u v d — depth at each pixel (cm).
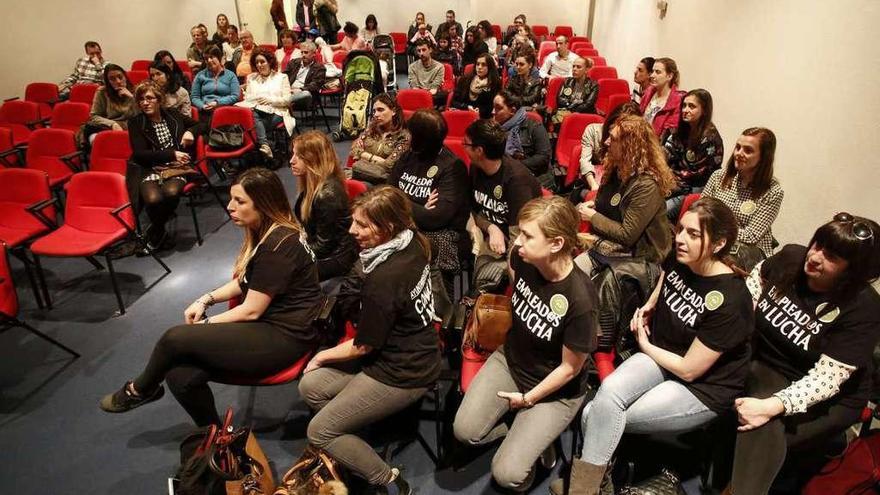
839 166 251
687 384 178
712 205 161
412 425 232
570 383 182
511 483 174
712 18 417
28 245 323
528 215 161
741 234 255
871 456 163
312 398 195
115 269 364
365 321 174
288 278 195
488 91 502
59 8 606
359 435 227
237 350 192
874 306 158
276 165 540
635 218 219
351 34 809
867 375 168
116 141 409
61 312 317
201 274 359
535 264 168
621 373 180
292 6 1105
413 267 179
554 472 210
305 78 639
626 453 213
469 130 239
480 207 264
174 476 192
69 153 427
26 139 494
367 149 375
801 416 170
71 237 309
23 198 324
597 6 923
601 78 642
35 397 251
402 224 180
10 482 207
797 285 175
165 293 337
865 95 234
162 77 494
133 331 300
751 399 165
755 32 344
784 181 303
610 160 233
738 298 164
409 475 210
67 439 228
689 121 333
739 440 169
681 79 485
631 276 208
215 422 207
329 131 655
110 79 475
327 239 256
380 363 183
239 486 173
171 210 382
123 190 316
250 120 461
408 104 526
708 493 197
